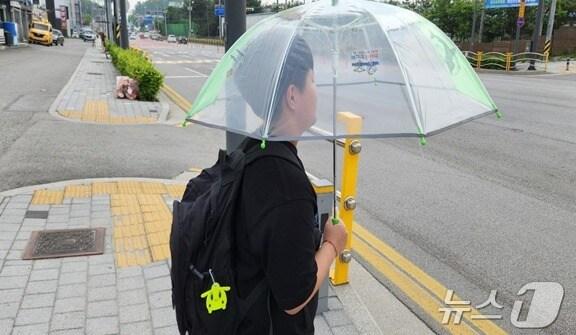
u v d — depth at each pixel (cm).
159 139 809
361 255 423
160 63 2839
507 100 1429
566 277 391
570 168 705
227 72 162
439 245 446
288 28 157
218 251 139
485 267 406
